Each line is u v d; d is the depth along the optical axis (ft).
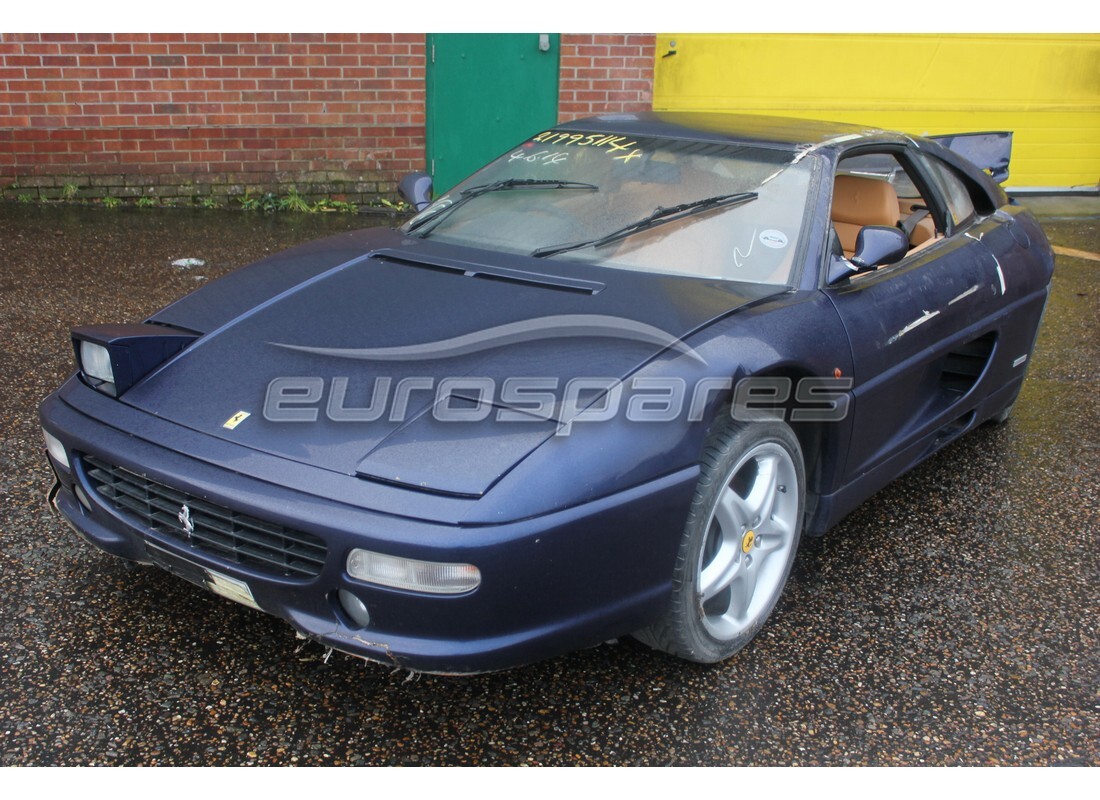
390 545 6.83
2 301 18.52
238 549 7.57
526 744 7.90
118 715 7.95
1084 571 11.03
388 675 8.65
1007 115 32.37
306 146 27.35
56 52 25.45
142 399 8.42
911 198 13.05
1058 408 16.12
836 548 11.33
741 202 10.50
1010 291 12.71
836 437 9.61
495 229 11.00
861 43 30.27
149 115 26.35
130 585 9.77
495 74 27.45
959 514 12.29
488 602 6.98
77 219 25.26
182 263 21.74
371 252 10.61
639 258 10.07
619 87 28.27
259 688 8.38
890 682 8.93
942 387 12.50
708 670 8.98
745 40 29.30
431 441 7.33
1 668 8.41
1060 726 8.44
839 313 9.64
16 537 10.50
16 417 13.46
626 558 7.56
